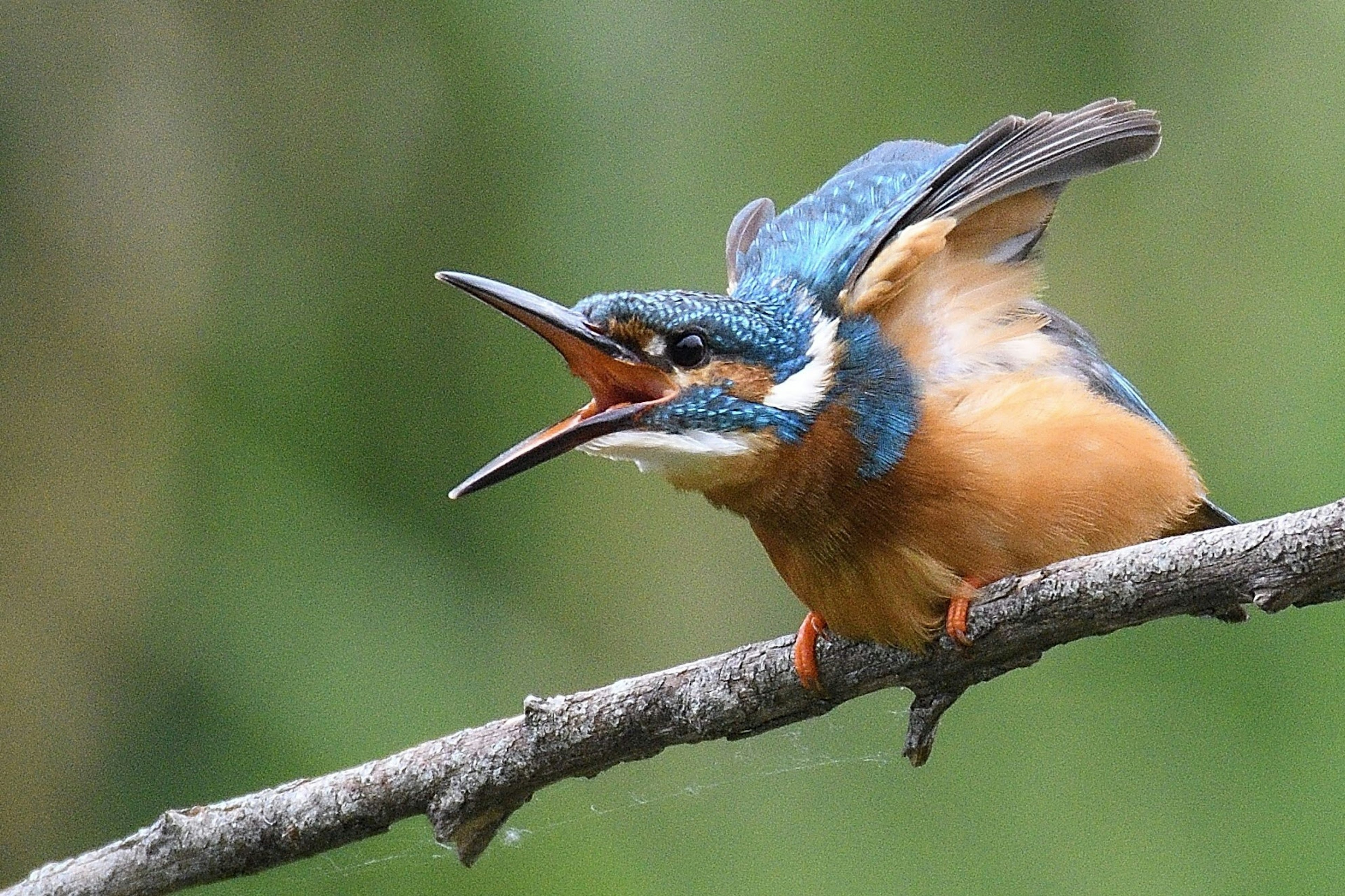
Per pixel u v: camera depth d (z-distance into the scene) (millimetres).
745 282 8227
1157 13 13805
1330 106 13555
